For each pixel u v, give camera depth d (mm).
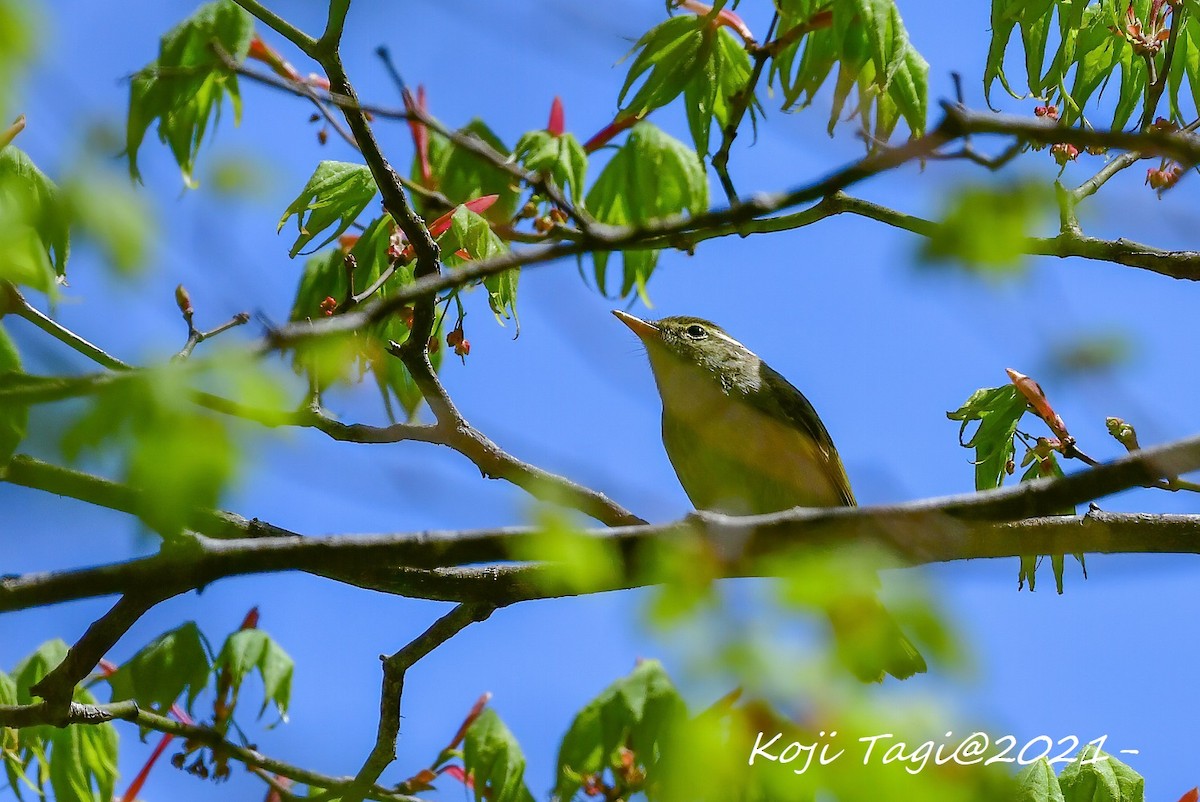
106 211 3641
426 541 5215
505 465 8281
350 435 8258
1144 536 7094
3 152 4785
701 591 4043
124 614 7582
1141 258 8570
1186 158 4789
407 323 8414
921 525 5336
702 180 9406
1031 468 8906
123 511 3576
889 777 4020
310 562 5297
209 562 5188
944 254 4168
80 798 8398
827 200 9227
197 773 8906
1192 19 8742
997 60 8164
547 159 9234
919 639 4055
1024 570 8523
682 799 4191
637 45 8102
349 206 8664
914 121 7930
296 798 9055
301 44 7473
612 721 7539
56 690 7684
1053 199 4227
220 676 8852
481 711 8867
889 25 7336
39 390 3369
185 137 7996
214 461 3365
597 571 4652
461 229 8281
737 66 8930
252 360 3543
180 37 7914
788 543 5043
